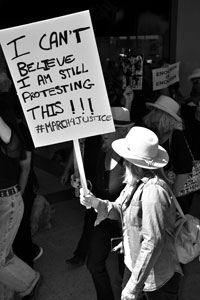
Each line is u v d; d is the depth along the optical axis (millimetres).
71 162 4070
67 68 2287
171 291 2529
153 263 2205
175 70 5719
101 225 2885
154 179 2283
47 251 4121
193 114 3715
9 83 3326
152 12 6504
